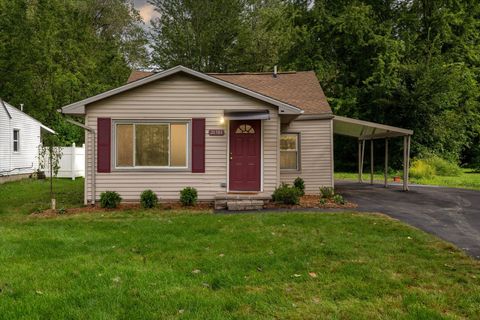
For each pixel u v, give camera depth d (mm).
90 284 4539
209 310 3836
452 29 25703
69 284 4539
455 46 25625
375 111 25562
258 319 3660
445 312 3865
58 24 31281
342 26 23953
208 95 11109
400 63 24094
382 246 6230
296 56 26797
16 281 4641
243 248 6180
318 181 13453
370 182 19078
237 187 11227
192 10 33375
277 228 7594
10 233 7270
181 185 11172
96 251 6023
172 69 10766
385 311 3861
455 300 4125
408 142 14656
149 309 3857
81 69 32000
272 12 32188
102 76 33562
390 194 13703
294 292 4328
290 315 3760
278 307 3930
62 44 31484
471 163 29812
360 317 3727
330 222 8125
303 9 26359
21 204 11516
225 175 11203
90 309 3846
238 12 33625
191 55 33188
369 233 7172
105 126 10984
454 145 26281
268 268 5152
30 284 4539
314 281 4668
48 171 20344
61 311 3801
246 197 10219
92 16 39375
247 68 33062
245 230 7453
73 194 13703
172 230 7457
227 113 11008
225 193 11008
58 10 31531
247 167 11258
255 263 5352
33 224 8258
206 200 11180
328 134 13422
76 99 29422
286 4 27484
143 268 5152
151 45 35281
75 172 20078
